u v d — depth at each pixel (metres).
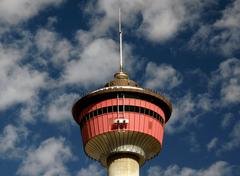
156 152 132.50
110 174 128.00
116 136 128.00
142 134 128.12
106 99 130.62
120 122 126.81
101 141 129.38
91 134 130.12
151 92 131.50
